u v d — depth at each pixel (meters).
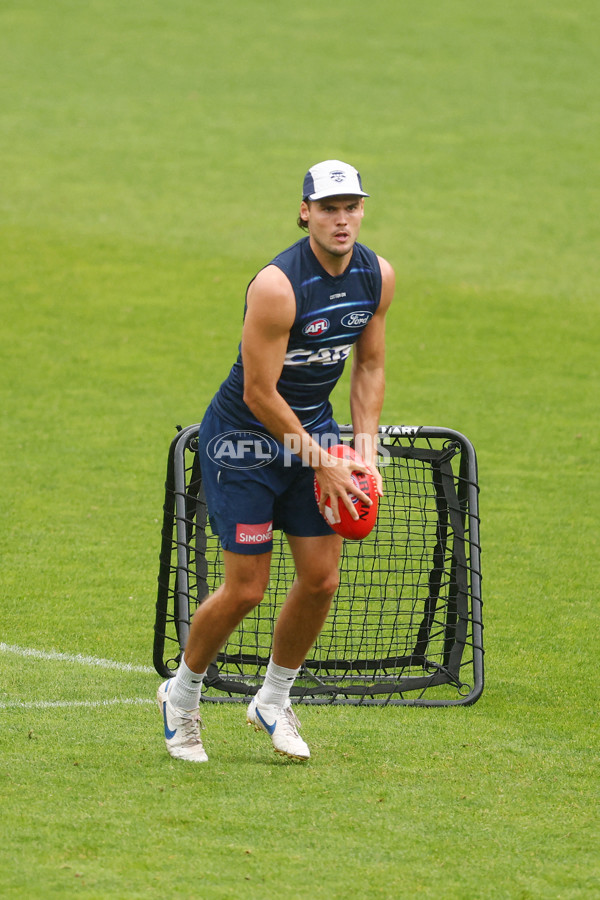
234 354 47.97
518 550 27.11
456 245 65.06
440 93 98.06
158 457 34.72
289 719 15.67
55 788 14.02
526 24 117.12
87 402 40.84
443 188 75.69
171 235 65.75
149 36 111.44
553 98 97.19
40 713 16.91
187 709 15.23
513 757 15.58
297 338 14.70
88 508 29.64
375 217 69.50
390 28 115.81
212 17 118.19
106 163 78.94
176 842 12.63
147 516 29.11
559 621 22.39
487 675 19.53
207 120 89.69
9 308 53.03
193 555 24.38
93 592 23.48
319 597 15.34
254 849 12.53
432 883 11.91
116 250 62.81
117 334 50.06
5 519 28.52
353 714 17.56
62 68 101.38
